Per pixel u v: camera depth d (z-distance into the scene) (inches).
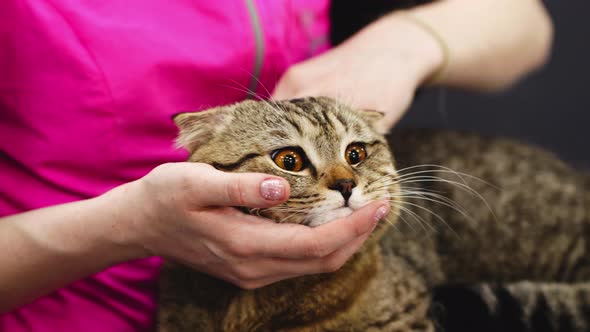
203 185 14.5
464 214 23.8
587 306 22.5
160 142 19.7
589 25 41.7
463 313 22.2
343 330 18.9
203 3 19.9
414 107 41.9
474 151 26.9
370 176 18.5
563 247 25.4
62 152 18.4
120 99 18.4
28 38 17.6
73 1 18.2
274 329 18.4
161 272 19.5
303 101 20.0
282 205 16.8
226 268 16.3
